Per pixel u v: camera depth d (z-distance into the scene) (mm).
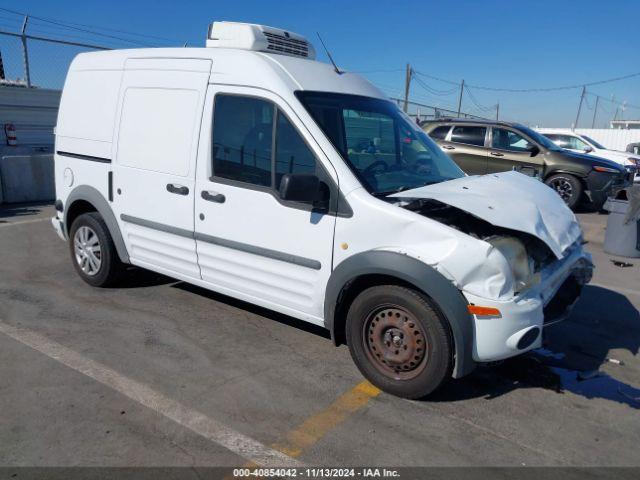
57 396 3414
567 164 11094
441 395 3639
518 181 4305
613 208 7750
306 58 4859
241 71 4043
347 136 3889
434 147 4719
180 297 5246
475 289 3184
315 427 3209
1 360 3852
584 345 4570
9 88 14453
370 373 3641
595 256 7754
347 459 2936
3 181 10055
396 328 3484
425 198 3383
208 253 4316
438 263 3205
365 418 3326
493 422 3342
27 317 4629
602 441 3189
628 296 5930
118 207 4902
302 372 3867
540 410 3504
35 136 15312
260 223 3924
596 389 3811
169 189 4457
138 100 4664
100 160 5027
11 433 3023
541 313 3369
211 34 4516
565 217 4008
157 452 2916
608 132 31078
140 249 4852
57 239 7434
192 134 4281
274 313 4930
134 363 3891
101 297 5172
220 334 4449
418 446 3072
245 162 3996
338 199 3555
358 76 4629
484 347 3242
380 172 3863
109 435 3041
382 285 3512
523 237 3602
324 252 3650
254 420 3252
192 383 3648
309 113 3736
